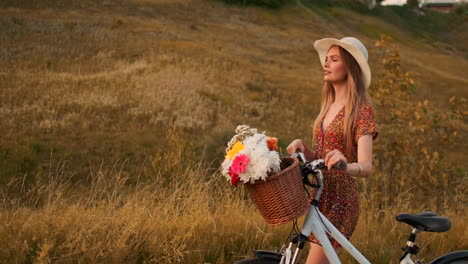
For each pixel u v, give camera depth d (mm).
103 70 28641
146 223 4488
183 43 38781
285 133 21484
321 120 3006
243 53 41188
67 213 4477
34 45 32812
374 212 6387
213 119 21344
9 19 39250
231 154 2451
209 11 61469
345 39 2912
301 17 70438
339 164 2420
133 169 13891
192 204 5016
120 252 3861
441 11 106562
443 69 53844
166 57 32188
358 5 86312
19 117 17984
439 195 7766
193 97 23609
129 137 16969
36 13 43531
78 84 24062
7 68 26453
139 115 19781
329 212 2801
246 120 22312
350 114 2771
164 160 8664
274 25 63062
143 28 43750
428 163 7688
